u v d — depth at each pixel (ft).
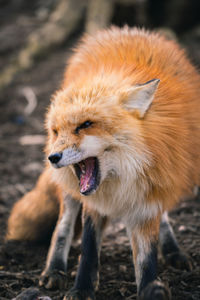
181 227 44.96
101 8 111.65
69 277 36.27
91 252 32.19
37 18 149.07
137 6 109.81
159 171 29.37
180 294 31.76
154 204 30.14
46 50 121.19
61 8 130.31
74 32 126.62
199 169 34.09
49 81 104.68
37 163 67.97
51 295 33.12
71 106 29.22
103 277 35.58
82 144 28.32
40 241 42.63
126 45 35.14
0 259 38.99
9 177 62.80
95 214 32.91
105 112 28.71
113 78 30.83
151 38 37.04
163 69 33.53
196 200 51.75
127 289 33.35
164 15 115.85
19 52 122.83
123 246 42.22
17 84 106.93
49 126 30.96
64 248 36.11
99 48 36.50
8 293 33.01
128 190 29.66
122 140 28.66
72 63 39.32
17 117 88.12
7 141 77.71
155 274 29.81
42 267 38.04
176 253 37.29
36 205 41.65
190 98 32.96
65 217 36.86
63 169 31.30
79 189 31.58
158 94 30.78
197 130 32.53
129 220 31.27
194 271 35.47
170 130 29.99
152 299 26.32
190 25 117.60
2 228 47.01
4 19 151.74
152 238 30.53
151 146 28.89
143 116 29.30
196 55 95.71
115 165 29.32
